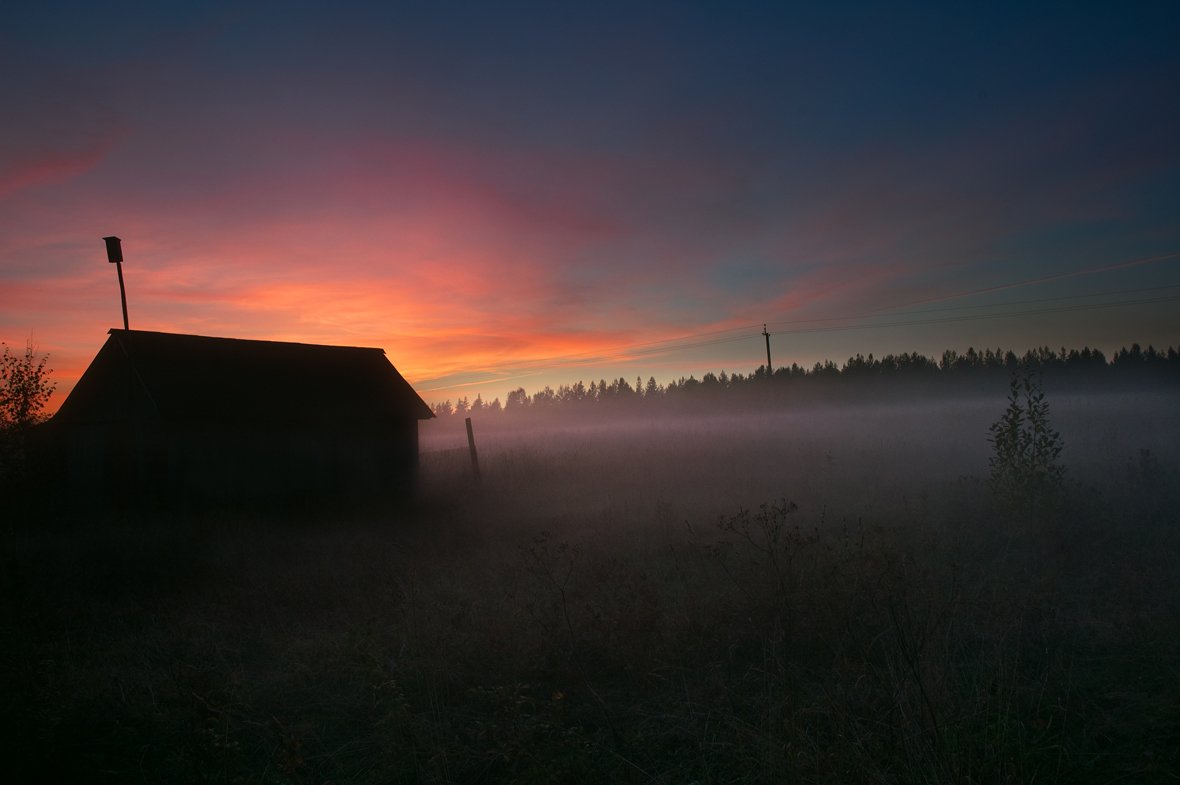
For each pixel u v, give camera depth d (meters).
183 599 8.92
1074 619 5.97
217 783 4.20
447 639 6.08
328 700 5.54
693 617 6.25
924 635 4.84
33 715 5.02
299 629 7.36
